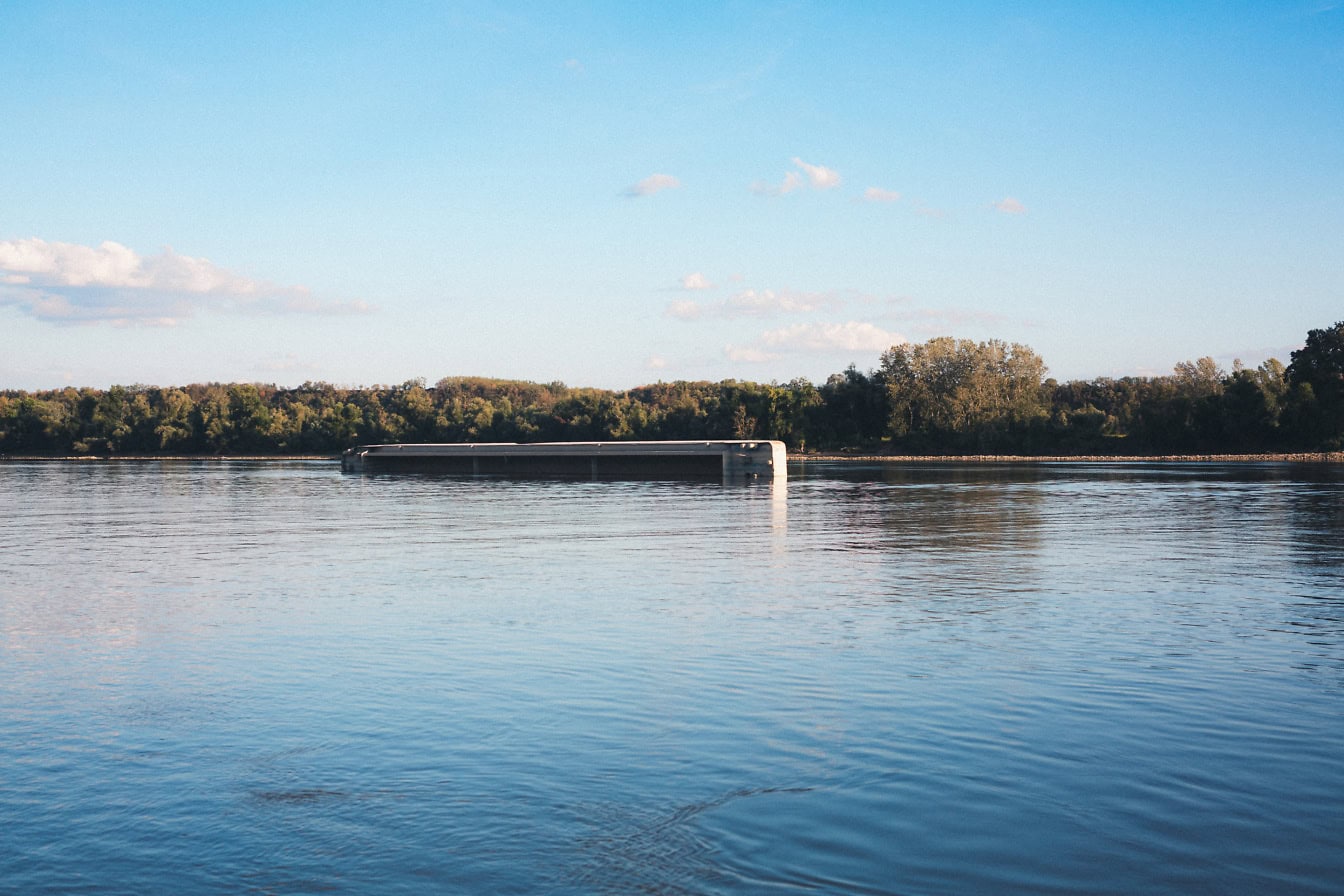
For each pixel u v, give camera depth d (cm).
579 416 18925
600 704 1475
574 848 999
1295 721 1384
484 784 1166
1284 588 2528
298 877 952
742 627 2033
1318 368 14312
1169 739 1309
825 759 1238
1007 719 1392
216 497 7088
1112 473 9794
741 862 966
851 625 2052
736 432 17938
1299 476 8756
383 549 3538
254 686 1600
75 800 1135
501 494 7294
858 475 9962
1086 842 1005
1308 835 1019
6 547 3734
